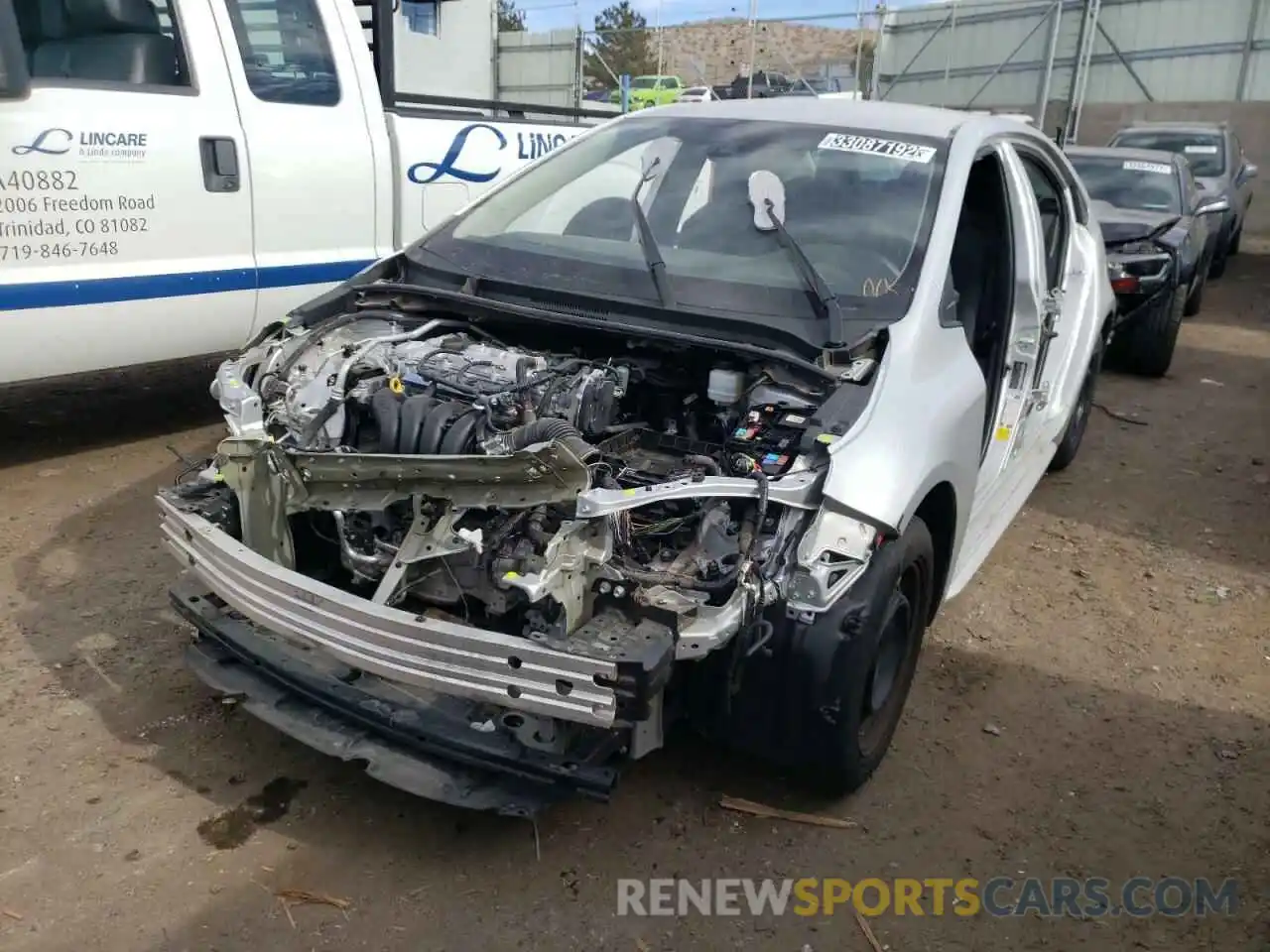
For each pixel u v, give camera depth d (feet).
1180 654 13.83
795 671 9.09
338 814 9.88
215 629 10.01
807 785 10.61
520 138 23.29
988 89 72.08
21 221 15.33
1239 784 11.23
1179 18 67.26
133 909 8.63
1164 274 25.94
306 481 9.41
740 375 10.09
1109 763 11.48
